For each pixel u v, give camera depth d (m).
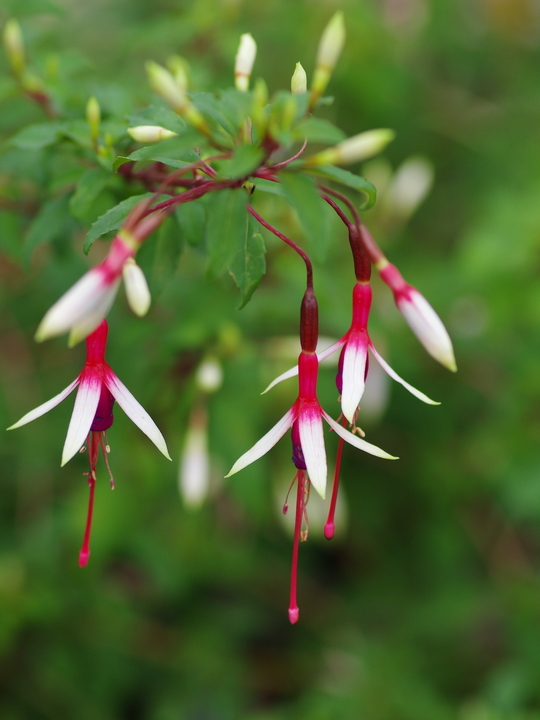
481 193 0.60
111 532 0.40
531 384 0.45
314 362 0.25
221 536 0.46
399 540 0.52
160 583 0.44
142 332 0.36
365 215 0.45
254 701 0.50
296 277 0.36
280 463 0.39
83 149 0.31
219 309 0.36
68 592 0.43
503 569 0.49
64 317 0.23
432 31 0.60
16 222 0.34
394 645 0.45
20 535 0.47
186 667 0.47
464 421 0.52
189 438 0.35
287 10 0.49
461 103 0.61
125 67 0.45
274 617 0.52
